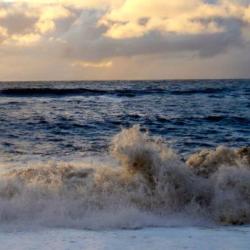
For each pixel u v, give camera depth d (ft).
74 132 105.91
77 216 31.89
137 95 272.10
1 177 38.24
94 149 76.84
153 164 37.65
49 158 65.26
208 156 43.24
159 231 29.01
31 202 33.37
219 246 25.57
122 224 30.40
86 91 273.75
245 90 340.59
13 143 84.64
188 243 26.11
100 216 31.86
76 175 40.78
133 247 25.13
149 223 30.99
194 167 41.83
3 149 76.02
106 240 26.48
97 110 171.42
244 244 26.03
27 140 89.76
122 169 39.42
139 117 146.51
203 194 36.17
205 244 25.96
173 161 38.01
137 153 38.22
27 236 27.22
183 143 88.12
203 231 29.43
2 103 199.31
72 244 25.61
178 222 31.68
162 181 36.40
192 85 481.46
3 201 33.24
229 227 31.07
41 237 27.02
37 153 71.46
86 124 124.16
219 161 42.19
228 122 132.77
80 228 29.35
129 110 173.88
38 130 108.99
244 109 178.91
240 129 115.75
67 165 45.11
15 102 205.57
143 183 36.91
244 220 32.58
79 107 184.65
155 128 117.50
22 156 67.67
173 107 189.88
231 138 97.19
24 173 41.75
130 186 37.04
